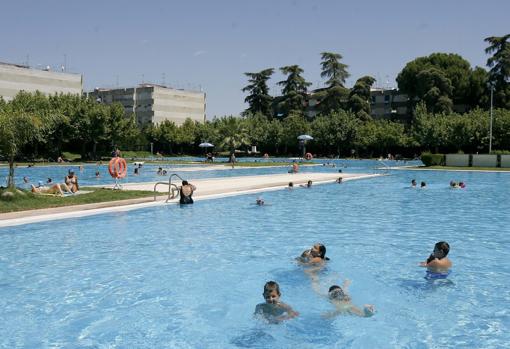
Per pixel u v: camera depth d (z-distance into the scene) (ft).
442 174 130.82
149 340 18.94
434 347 18.30
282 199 68.39
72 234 40.60
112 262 31.37
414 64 309.63
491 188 88.58
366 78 303.89
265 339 19.11
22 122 57.31
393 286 26.43
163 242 37.99
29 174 123.13
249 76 340.39
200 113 418.51
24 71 291.99
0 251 34.17
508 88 271.90
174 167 159.22
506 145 210.18
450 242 38.86
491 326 20.40
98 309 22.44
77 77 319.88
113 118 219.82
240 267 30.37
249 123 293.02
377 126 273.13
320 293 24.93
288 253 34.50
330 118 282.15
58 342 18.66
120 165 72.54
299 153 289.12
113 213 51.80
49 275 28.17
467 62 316.81
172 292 25.16
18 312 21.94
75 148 238.68
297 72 317.42
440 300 23.97
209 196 66.33
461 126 217.56
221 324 20.66
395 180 108.27
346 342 18.79
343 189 84.79
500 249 36.17
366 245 37.55
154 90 382.42
